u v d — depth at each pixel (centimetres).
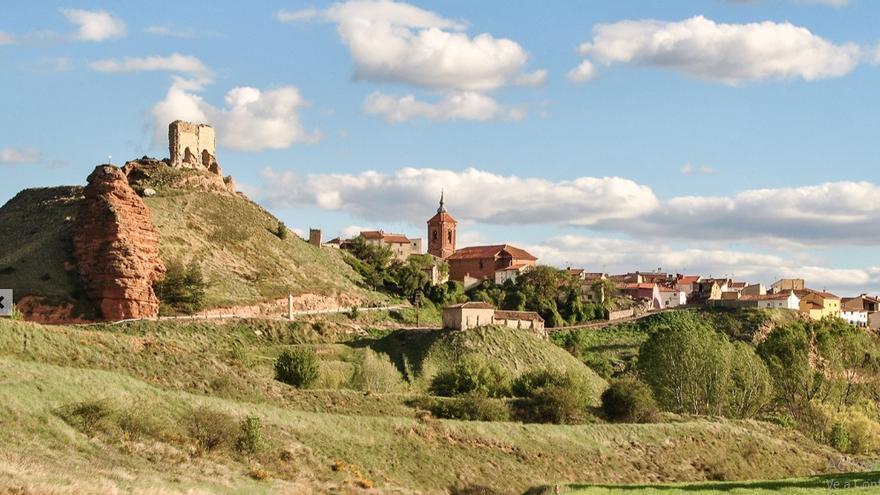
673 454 9831
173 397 7512
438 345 15750
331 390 9944
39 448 5653
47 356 7944
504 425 9431
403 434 8550
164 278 16338
